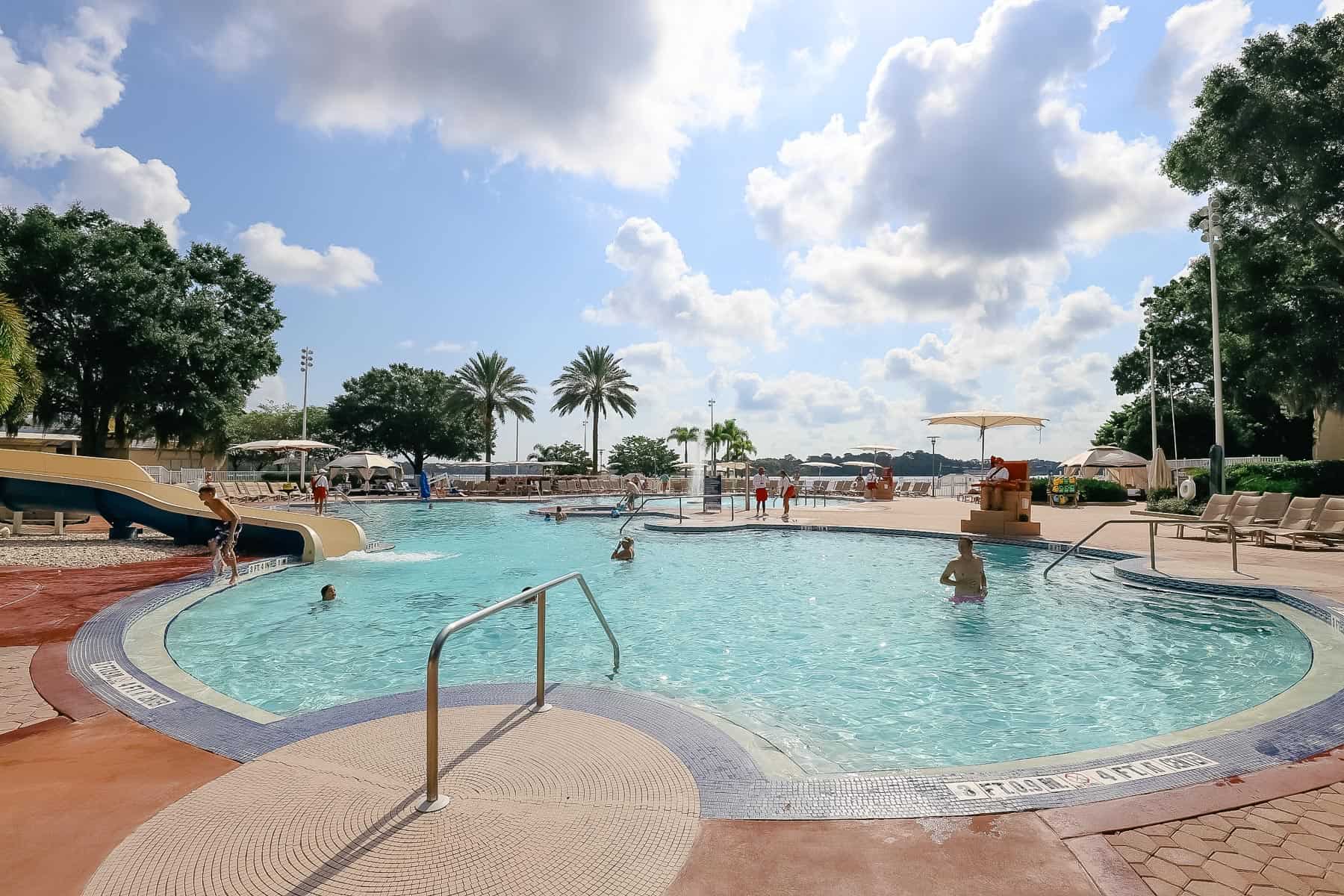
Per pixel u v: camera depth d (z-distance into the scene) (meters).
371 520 23.69
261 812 3.02
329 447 33.94
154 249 33.62
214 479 34.03
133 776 3.48
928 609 9.05
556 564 12.97
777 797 3.18
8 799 3.21
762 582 11.13
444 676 6.22
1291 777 3.36
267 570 11.18
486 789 3.24
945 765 4.36
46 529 15.84
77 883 2.49
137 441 40.62
